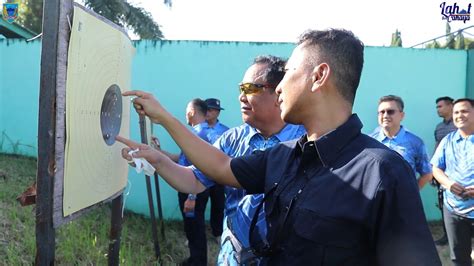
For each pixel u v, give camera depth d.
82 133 1.56
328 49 1.27
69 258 3.35
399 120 4.27
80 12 1.47
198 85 6.04
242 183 1.62
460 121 3.72
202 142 1.71
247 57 6.02
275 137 2.09
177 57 6.02
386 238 1.11
